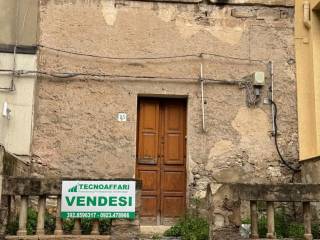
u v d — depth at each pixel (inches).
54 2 325.1
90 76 320.8
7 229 242.4
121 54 324.2
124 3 329.1
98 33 325.1
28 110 311.9
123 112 319.3
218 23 334.3
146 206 320.2
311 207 286.7
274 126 327.0
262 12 338.3
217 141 322.3
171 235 280.8
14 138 307.9
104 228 247.4
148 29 328.5
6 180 237.0
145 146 326.6
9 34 318.7
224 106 326.3
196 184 316.5
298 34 339.0
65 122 315.3
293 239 244.4
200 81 326.0
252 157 323.3
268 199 240.7
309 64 333.7
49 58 319.6
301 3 340.5
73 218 238.5
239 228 237.0
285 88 332.2
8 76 313.4
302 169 317.7
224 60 330.6
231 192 240.2
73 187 239.0
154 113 331.6
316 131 319.6
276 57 335.0
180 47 328.8
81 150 313.6
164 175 325.4
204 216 307.3
